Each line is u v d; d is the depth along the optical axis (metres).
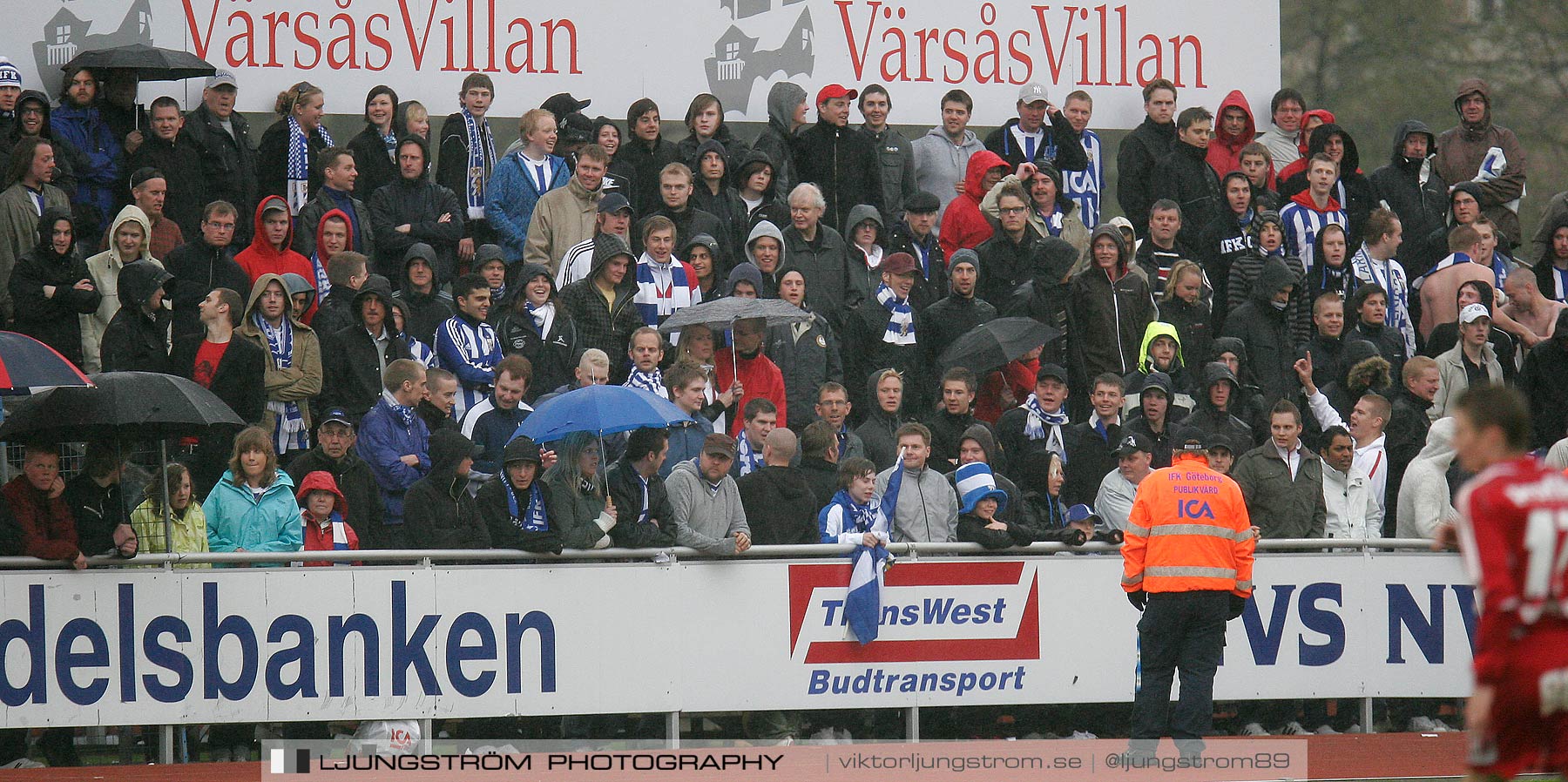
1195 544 31.56
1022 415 40.69
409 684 33.41
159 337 37.84
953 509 36.94
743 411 39.25
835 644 35.16
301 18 47.72
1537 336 46.69
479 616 33.72
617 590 34.28
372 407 38.91
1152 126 50.62
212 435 37.56
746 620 34.78
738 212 45.72
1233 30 54.56
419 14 48.53
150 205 41.75
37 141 40.88
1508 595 19.41
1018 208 45.16
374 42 48.22
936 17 52.25
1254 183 49.31
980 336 41.84
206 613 32.69
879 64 51.84
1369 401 40.84
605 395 33.50
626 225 42.50
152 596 32.47
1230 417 41.41
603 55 49.88
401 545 35.34
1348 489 39.50
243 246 44.84
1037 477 38.50
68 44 46.03
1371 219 48.53
